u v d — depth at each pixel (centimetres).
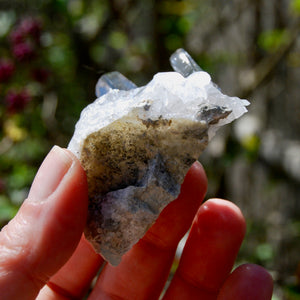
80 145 14
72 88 38
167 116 14
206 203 18
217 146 37
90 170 14
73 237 14
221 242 18
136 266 18
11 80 33
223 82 44
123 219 14
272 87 42
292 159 34
